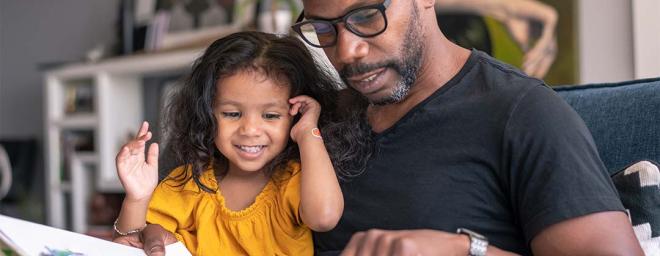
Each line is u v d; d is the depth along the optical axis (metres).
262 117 1.15
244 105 1.14
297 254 1.14
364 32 0.98
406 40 1.00
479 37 2.51
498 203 0.97
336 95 1.22
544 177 0.87
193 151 1.21
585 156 0.88
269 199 1.16
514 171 0.92
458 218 0.97
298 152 1.19
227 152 1.16
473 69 1.06
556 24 2.37
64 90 3.77
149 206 1.20
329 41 1.01
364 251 0.75
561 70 2.36
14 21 4.56
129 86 3.53
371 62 0.98
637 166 1.04
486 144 0.97
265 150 1.15
